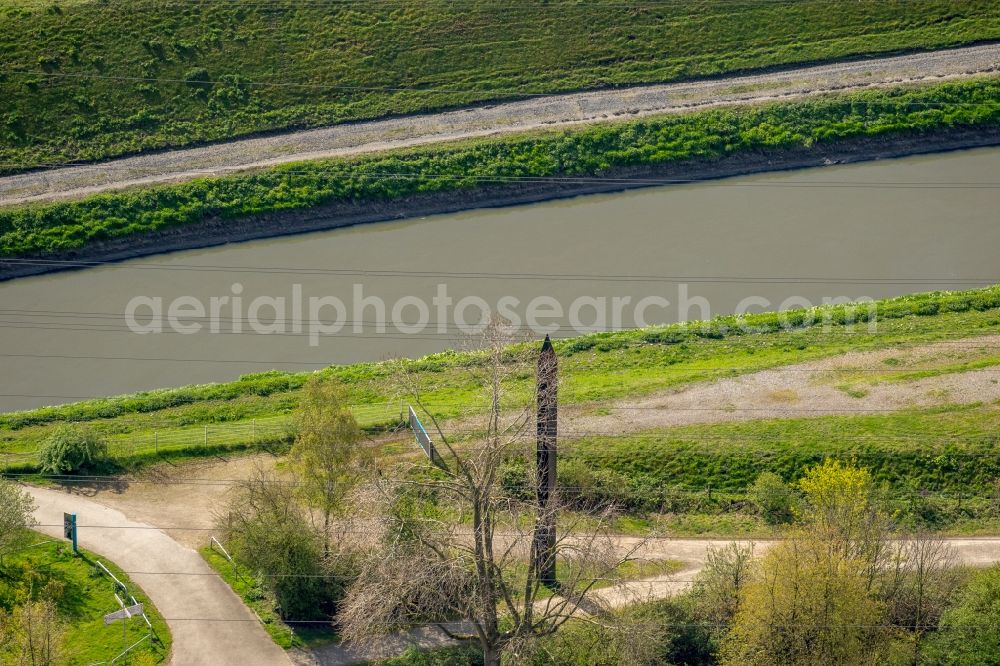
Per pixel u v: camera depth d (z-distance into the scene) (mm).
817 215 140375
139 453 100812
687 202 145375
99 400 110000
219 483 98500
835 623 76000
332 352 117562
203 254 138000
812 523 83188
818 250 132375
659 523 94875
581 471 96625
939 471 99375
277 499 84812
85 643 82688
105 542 91625
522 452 85625
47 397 111812
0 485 89000
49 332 122000
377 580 71750
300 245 139000
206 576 88375
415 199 145250
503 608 80812
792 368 111938
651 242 135250
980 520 95562
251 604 85750
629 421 104875
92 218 139500
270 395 110188
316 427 82438
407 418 102562
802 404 106750
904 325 118062
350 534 74688
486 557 73250
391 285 128500
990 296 122062
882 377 110125
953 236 134625
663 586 86000
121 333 121812
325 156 149875
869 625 76688
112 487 97875
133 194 142750
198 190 143625
